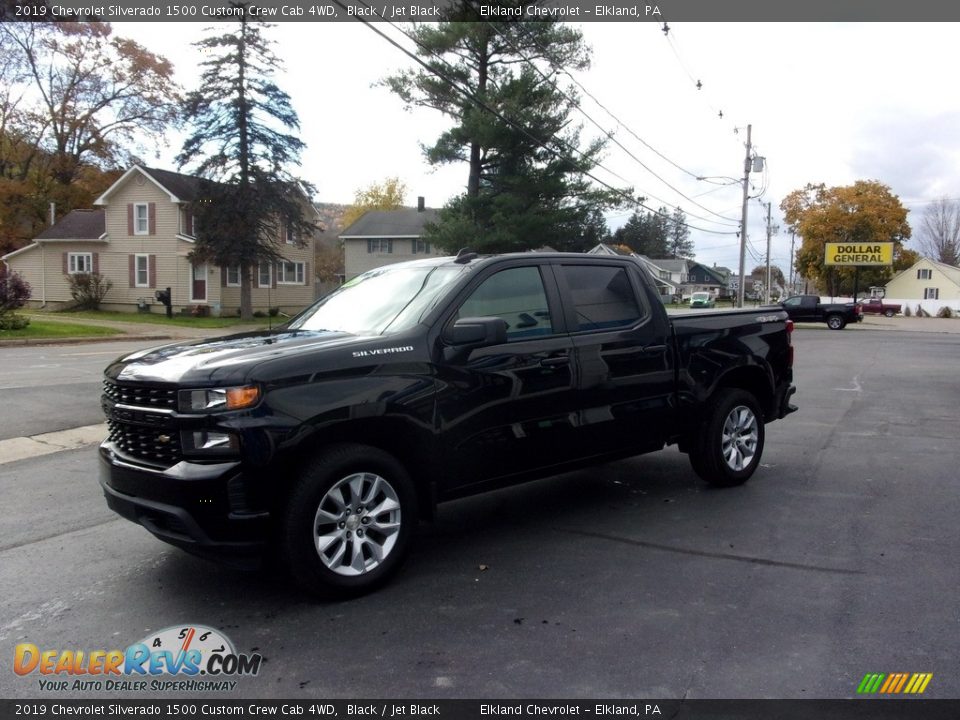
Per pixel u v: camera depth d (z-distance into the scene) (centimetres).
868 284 7188
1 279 2364
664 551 475
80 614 388
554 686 312
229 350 409
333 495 393
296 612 387
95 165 4825
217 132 3225
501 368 461
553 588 416
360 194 7988
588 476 673
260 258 3381
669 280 7756
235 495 364
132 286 3700
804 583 419
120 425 409
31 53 4322
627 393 537
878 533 507
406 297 474
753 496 603
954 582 419
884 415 1024
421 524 536
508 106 2612
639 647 345
